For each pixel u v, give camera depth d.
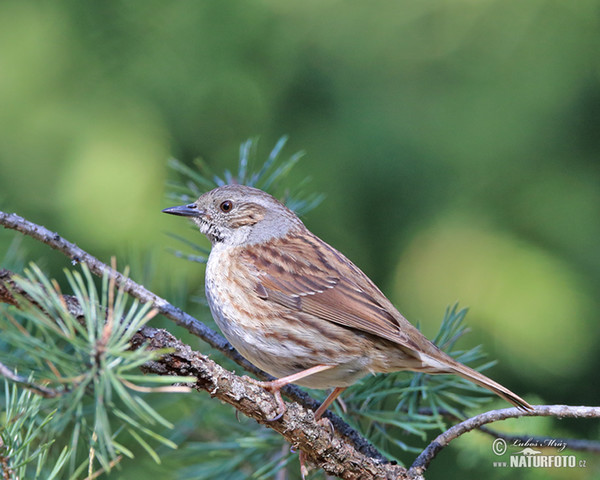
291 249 7.54
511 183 11.79
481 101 11.85
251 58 12.38
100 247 11.56
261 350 7.12
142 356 4.45
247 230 7.74
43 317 4.22
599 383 11.26
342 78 12.20
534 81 11.79
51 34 12.15
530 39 11.88
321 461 5.90
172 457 8.09
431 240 11.82
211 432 8.25
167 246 11.50
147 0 12.33
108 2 12.26
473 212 11.80
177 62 12.35
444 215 11.80
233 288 7.27
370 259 11.84
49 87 12.11
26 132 12.01
